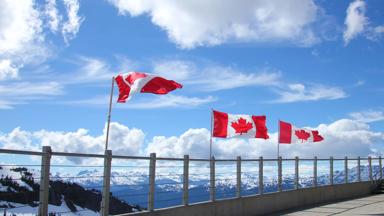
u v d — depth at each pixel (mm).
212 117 19219
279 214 19766
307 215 18984
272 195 20984
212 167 17188
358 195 30047
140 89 14984
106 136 13828
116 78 15492
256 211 19688
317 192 25250
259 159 20344
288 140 23891
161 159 14367
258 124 20547
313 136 25047
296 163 23531
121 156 12938
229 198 17984
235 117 19891
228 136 19688
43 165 10555
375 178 32625
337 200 26469
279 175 21953
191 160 15969
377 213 19188
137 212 13297
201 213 16266
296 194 23109
